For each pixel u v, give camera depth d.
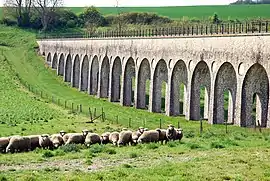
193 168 36.81
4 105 93.12
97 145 48.75
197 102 79.94
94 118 79.00
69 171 37.09
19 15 198.75
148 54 91.56
